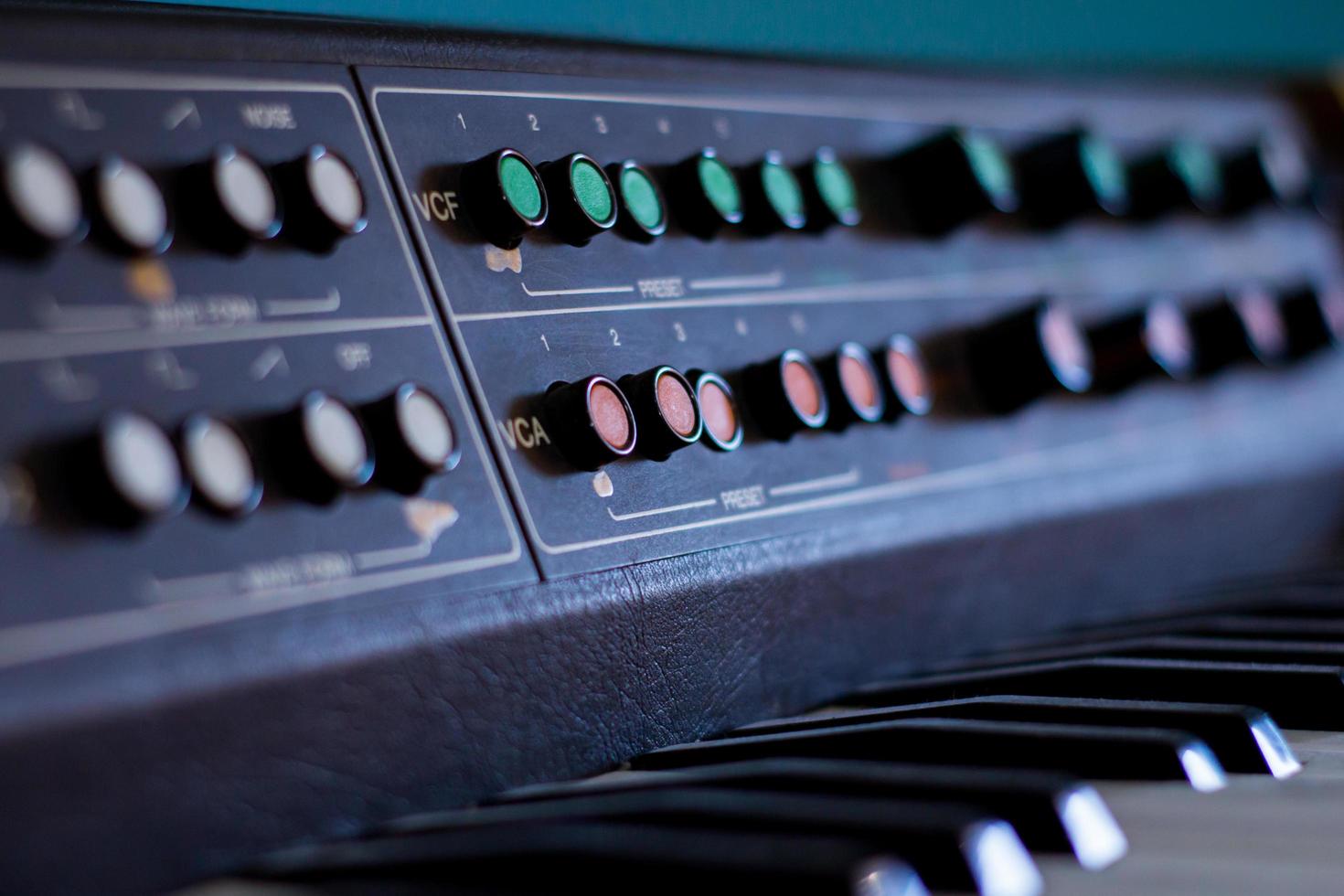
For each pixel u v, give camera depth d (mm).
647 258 344
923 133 414
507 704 298
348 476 284
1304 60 615
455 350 310
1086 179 429
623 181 342
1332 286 525
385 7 383
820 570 349
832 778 272
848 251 383
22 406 265
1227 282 484
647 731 316
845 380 360
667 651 321
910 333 388
